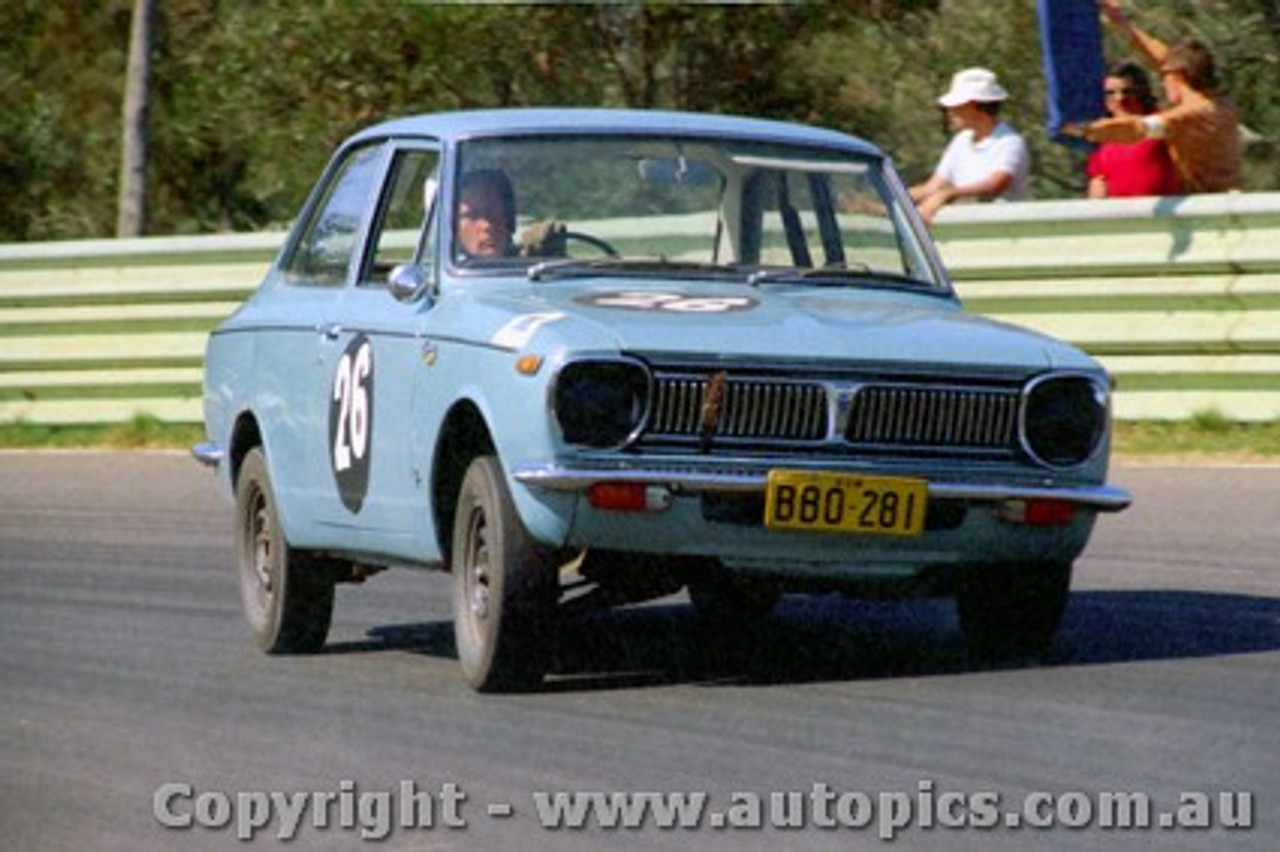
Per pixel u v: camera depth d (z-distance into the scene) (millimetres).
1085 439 19609
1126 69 33469
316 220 23719
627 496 18641
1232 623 22406
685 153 21656
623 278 20828
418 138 22141
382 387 20969
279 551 22812
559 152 21500
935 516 19250
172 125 55281
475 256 20844
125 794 16609
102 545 31078
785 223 21672
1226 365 32812
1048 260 33844
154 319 42812
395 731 18344
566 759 17000
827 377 19031
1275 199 32062
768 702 18875
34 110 59094
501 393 19062
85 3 58562
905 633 22641
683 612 24625
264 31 50250
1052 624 20359
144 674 21734
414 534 20609
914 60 50219
